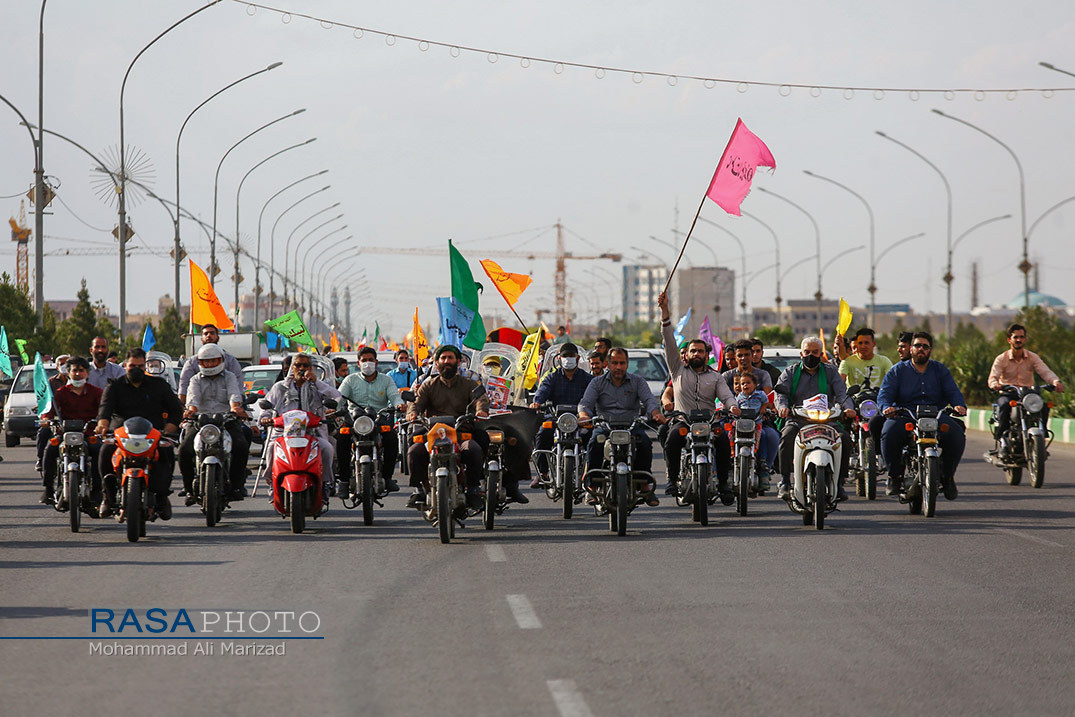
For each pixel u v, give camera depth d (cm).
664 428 4131
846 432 3972
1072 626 2330
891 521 3988
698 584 2811
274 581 2886
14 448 8344
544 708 1783
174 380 7450
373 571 3031
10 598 2680
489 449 3875
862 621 2381
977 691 1862
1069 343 13300
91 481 3919
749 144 4750
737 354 4591
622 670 2006
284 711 1781
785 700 1817
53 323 15412
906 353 5122
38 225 10419
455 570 3042
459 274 5844
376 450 4097
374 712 1770
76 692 1902
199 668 2052
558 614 2470
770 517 4166
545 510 4512
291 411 3891
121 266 11512
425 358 8500
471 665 2048
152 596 2697
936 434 4066
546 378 4453
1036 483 5122
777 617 2423
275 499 3850
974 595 2648
